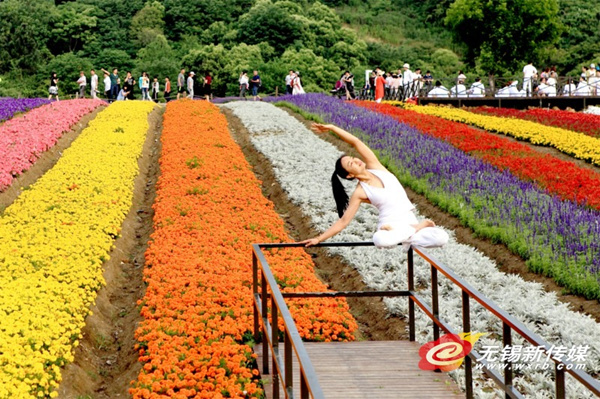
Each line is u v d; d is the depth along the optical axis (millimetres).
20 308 9375
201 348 8656
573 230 13094
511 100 35094
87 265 11414
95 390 8773
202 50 61156
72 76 61000
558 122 27766
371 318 11227
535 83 36812
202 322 9500
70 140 23359
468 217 14516
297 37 67625
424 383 7465
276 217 15164
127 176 18250
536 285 11461
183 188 16797
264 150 21828
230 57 60719
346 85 38250
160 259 12203
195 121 26172
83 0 75812
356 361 8125
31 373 7684
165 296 10562
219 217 14578
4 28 64500
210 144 21953
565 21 65062
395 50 72438
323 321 10062
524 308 10484
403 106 33562
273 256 12664
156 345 8789
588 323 9914
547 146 25016
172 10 73688
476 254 12992
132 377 8812
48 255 11594
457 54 75438
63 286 10273
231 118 28281
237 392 7707
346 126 24125
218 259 11969
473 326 10078
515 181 16891
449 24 48969
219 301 10312
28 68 64000
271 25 66938
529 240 12836
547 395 8164
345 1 87000
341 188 7320
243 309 9820
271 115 27906
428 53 74500
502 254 12984
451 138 22609
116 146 21547
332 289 12531
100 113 27922
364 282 12172
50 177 17547
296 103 31125
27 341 8367
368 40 77438
